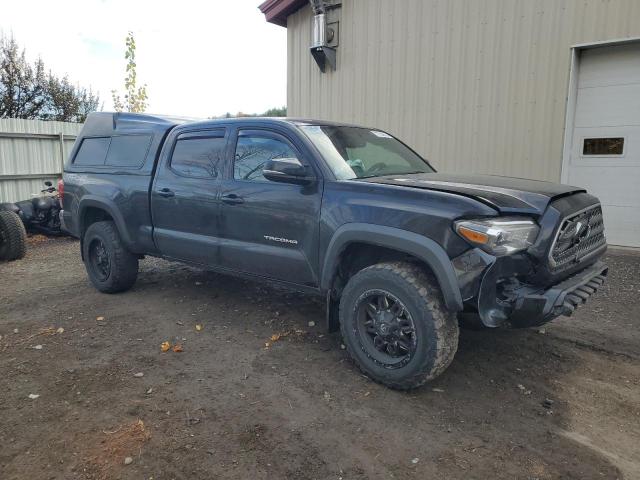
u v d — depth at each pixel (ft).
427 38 27.45
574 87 23.89
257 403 10.74
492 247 9.78
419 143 28.43
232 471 8.57
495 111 25.89
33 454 9.00
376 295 11.33
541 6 23.98
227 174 14.55
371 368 11.51
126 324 15.49
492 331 14.71
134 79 36.29
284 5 31.27
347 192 11.89
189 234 15.70
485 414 10.39
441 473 8.55
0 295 19.16
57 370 12.35
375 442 9.39
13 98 66.85
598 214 12.38
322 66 31.04
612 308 16.40
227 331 14.84
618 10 22.16
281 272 13.39
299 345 13.79
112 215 17.81
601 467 8.75
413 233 10.64
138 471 8.54
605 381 11.87
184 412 10.38
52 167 38.34
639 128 22.81
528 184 12.09
